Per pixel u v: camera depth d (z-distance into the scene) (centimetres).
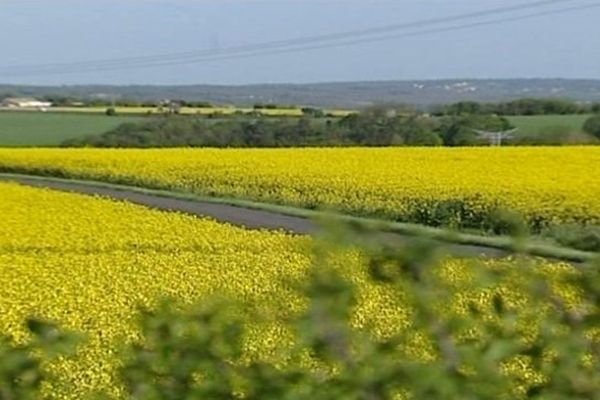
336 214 578
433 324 552
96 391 661
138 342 572
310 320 556
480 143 10269
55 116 14775
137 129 11062
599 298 552
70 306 2019
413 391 529
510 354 541
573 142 9925
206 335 552
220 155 8038
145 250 3288
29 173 7769
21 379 564
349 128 10719
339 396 528
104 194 6088
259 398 532
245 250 3281
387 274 559
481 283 560
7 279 2448
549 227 4259
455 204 4712
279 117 13125
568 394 541
